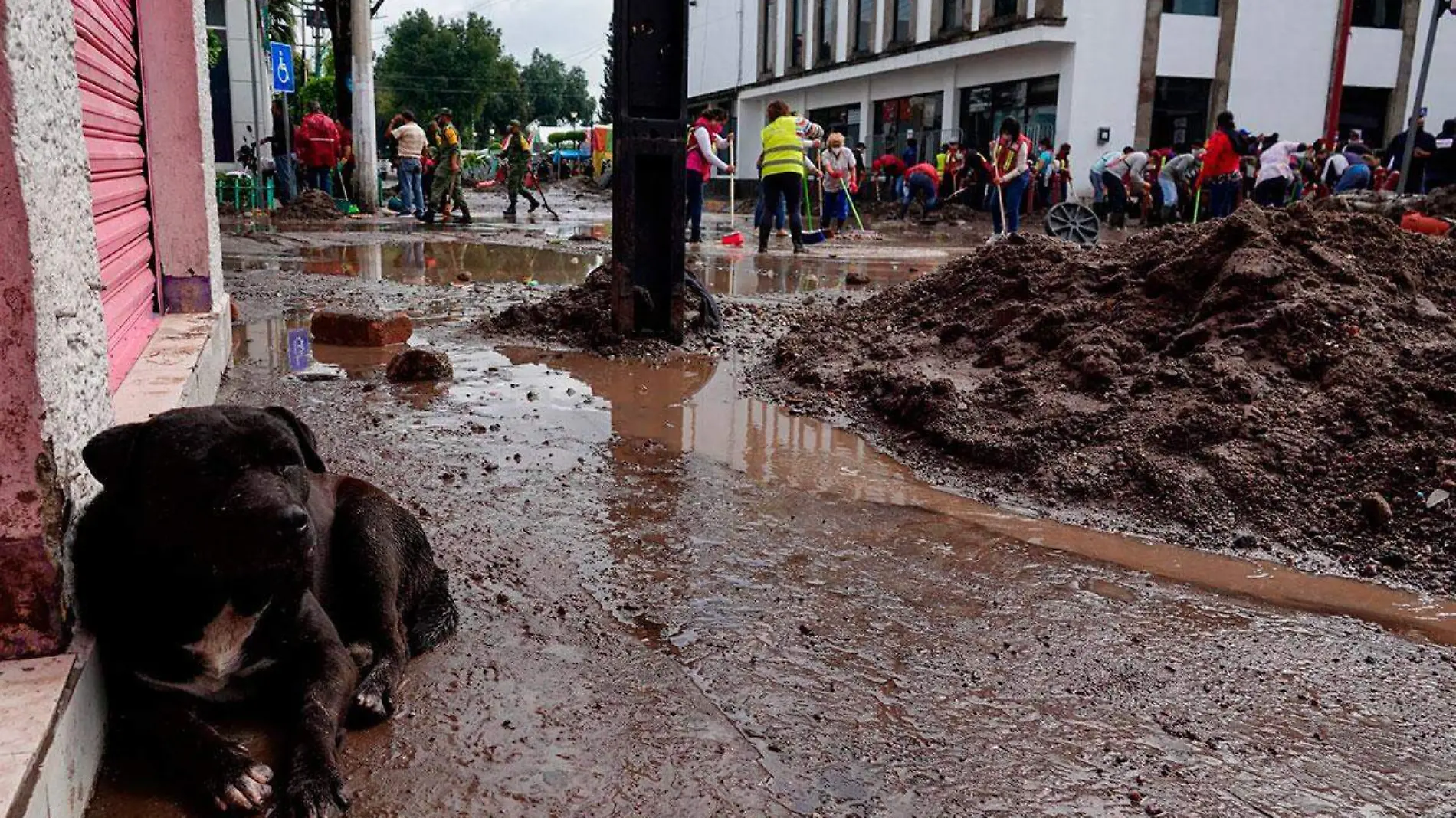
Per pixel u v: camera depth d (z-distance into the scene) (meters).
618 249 7.64
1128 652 3.40
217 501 2.36
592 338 7.92
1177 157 24.75
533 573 3.83
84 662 2.45
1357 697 3.16
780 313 9.82
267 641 2.62
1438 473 4.48
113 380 4.50
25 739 2.09
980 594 3.83
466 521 4.29
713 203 37.22
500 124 90.00
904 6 33.31
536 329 8.37
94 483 2.77
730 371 7.36
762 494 4.85
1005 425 5.49
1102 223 26.12
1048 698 3.10
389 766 2.60
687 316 8.42
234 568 2.35
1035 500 4.89
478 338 8.26
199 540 2.36
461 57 83.25
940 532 4.46
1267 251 5.82
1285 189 20.05
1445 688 3.24
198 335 5.75
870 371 6.66
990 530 4.51
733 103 45.06
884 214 29.86
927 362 6.68
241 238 17.03
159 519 2.38
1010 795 2.61
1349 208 6.54
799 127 21.45
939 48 31.06
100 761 2.52
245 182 23.09
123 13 5.55
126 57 5.61
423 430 5.61
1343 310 5.46
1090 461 5.04
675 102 7.56
